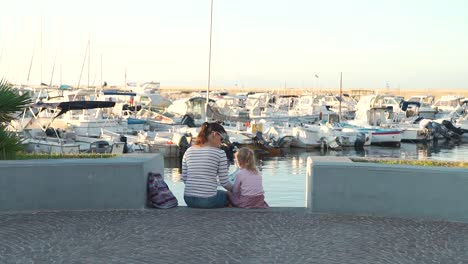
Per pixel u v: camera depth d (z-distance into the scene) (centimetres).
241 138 4200
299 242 766
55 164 945
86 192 951
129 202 955
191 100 5244
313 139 4647
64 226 842
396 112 6341
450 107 7219
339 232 820
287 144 4616
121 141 3553
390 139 4991
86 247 734
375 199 921
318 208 933
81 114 4159
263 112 6128
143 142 3691
